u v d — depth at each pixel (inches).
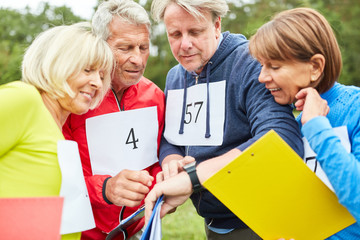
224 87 87.9
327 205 62.2
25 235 54.1
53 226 54.5
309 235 63.2
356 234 65.0
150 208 66.5
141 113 93.7
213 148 88.1
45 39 71.0
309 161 69.7
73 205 67.4
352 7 1075.3
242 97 82.8
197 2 81.0
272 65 69.1
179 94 97.3
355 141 64.0
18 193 62.9
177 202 69.5
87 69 71.3
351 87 69.4
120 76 88.4
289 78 68.2
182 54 86.8
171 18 83.6
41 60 69.6
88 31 73.8
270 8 1148.5
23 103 63.4
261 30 70.7
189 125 92.7
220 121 87.5
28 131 64.3
